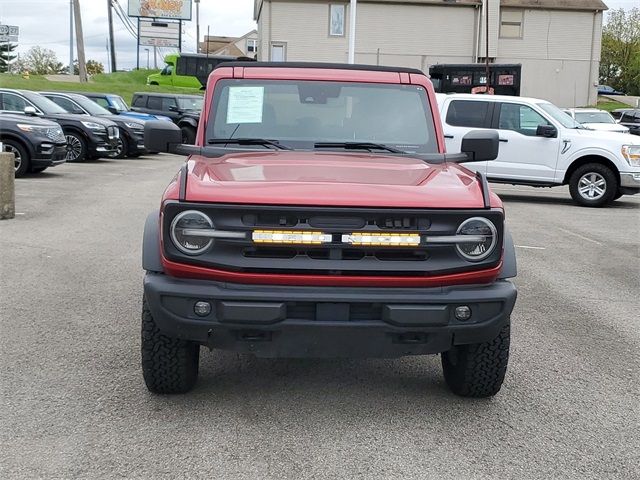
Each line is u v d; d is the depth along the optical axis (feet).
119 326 19.74
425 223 12.75
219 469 12.10
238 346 12.98
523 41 149.38
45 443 12.92
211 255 12.67
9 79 147.13
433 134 17.52
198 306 12.67
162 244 12.88
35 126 52.03
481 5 145.48
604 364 17.92
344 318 12.67
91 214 37.76
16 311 20.86
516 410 14.93
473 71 106.83
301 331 12.70
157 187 50.01
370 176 14.10
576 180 48.85
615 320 21.90
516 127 49.11
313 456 12.64
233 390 15.60
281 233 12.52
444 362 15.96
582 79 151.12
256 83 17.65
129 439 13.14
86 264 26.73
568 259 30.94
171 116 92.99
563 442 13.51
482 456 12.82
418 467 12.35
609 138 47.80
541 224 40.52
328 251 12.68
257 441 13.17
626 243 35.17
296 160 15.46
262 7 149.18
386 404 15.03
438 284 12.96
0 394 15.03
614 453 13.12
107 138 66.23
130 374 16.30
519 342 19.49
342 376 16.66
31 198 42.55
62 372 16.33
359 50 147.13
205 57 158.71
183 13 210.18
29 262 26.78
